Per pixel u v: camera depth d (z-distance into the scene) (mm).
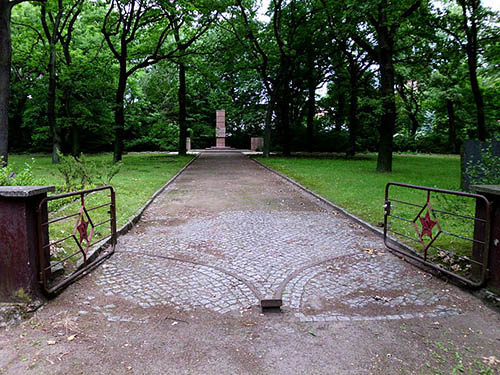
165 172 16656
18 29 22094
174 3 18609
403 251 5758
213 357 2918
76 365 2787
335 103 37594
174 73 32438
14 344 3064
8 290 3582
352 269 5027
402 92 31375
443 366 2836
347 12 14984
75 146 26438
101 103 25531
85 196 9648
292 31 24844
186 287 4324
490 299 3896
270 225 7516
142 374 2691
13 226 3543
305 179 14125
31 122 31609
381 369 2793
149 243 6199
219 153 34812
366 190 11258
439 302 3994
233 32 24312
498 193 3730
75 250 5355
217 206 9523
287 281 4559
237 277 4664
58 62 21906
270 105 27047
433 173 16125
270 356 2945
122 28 21406
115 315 3598
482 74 17359
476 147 10367
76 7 22453
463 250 5426
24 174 7094
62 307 3729
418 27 17031
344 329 3395
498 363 2871
